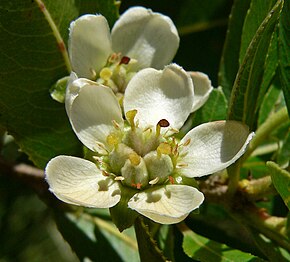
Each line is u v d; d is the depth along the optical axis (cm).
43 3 9
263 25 8
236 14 11
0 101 9
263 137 10
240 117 9
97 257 11
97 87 9
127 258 11
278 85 11
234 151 9
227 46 11
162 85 9
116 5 10
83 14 10
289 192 8
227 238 11
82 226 11
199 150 9
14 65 9
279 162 10
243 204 10
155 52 10
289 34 9
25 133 10
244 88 9
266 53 9
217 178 10
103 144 9
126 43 10
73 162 8
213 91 10
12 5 9
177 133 9
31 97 10
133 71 10
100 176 9
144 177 9
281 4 8
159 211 8
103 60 9
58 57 9
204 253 9
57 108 10
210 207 11
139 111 9
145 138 9
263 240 9
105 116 9
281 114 10
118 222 8
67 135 10
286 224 9
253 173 11
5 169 12
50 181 8
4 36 9
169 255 10
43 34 9
